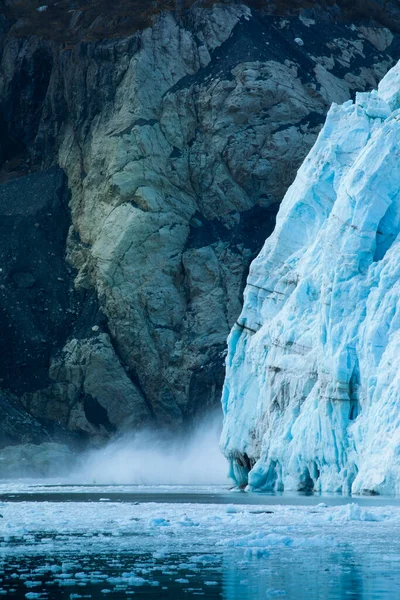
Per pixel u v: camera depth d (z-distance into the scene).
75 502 103.81
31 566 53.19
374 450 100.38
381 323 105.88
